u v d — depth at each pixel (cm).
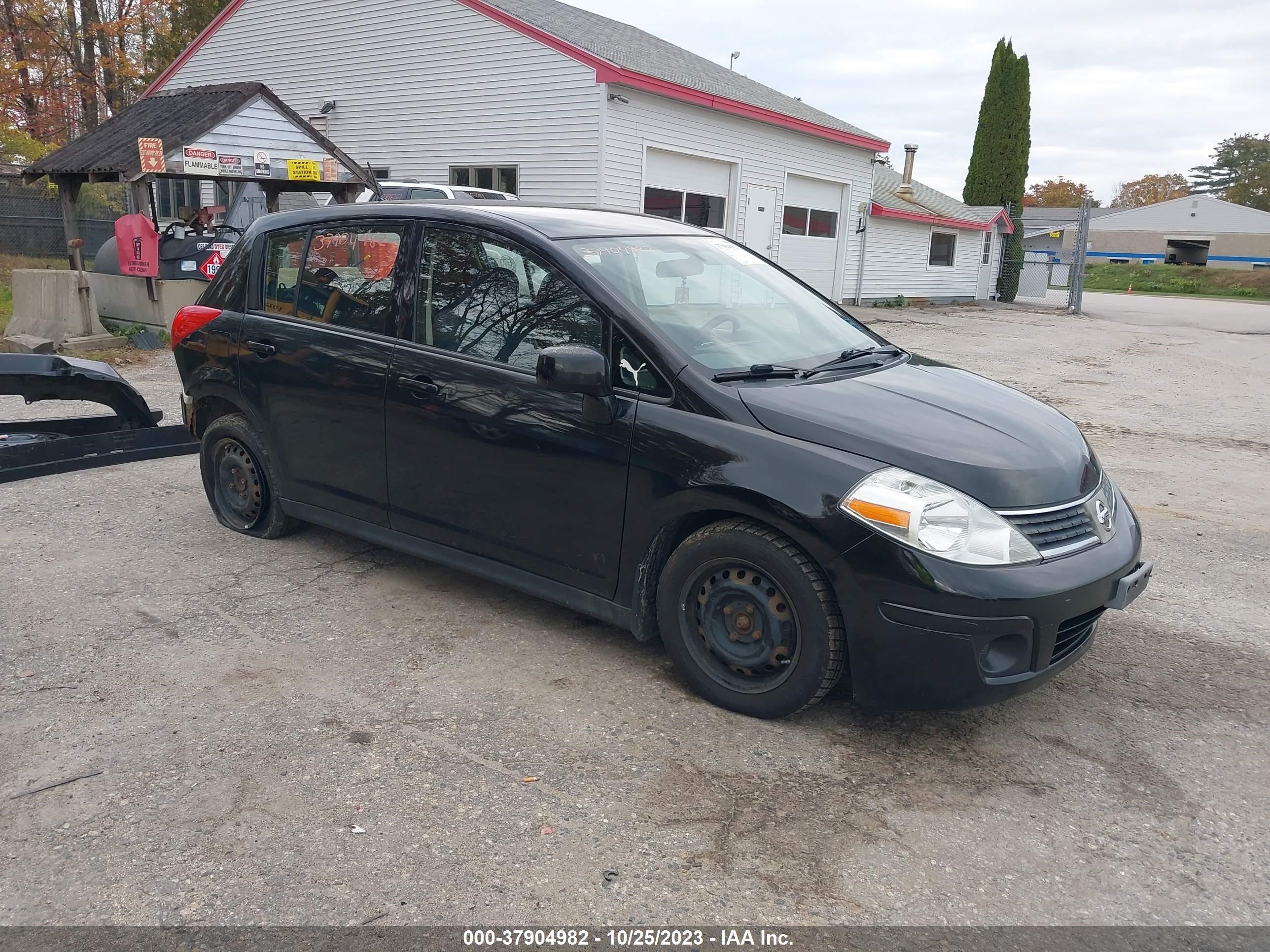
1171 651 417
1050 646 309
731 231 1900
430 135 1750
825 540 307
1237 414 1042
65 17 3047
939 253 2938
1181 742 341
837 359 395
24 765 303
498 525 391
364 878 256
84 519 536
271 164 1302
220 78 2069
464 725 333
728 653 342
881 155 2400
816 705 354
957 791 305
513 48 1602
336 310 447
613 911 246
